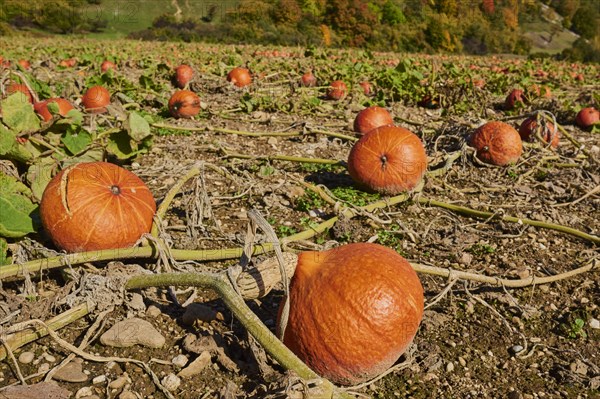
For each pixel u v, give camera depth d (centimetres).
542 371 104
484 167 196
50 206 113
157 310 109
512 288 125
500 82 384
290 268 94
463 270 131
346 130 242
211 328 106
